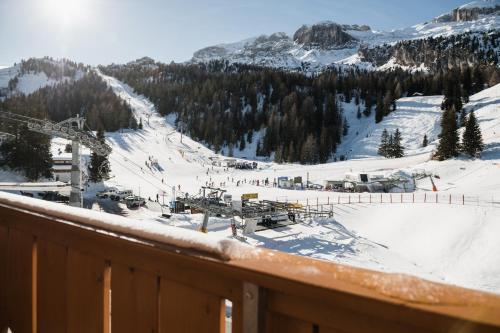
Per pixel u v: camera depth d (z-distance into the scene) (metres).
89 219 1.68
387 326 0.90
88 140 29.58
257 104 152.00
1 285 2.35
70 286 1.87
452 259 26.11
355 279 0.94
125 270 1.61
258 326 1.13
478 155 61.00
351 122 134.25
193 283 1.35
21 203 2.07
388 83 150.38
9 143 58.50
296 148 107.69
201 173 72.44
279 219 30.28
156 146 100.19
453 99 120.62
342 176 62.19
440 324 0.78
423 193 43.16
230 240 1.24
